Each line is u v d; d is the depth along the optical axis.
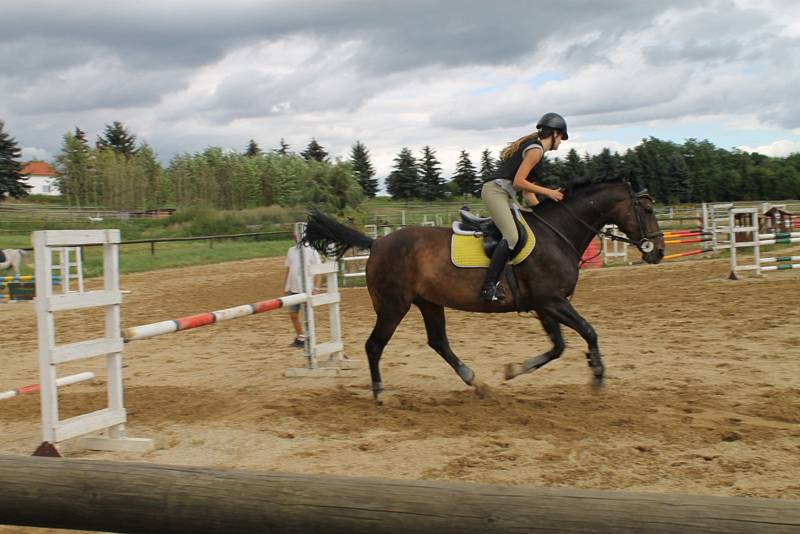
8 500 2.17
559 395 7.03
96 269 25.58
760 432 5.57
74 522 2.15
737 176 72.88
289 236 41.38
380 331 7.16
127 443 5.85
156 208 63.03
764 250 23.55
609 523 1.79
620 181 7.15
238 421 6.56
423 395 7.38
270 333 12.32
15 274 22.44
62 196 66.81
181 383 8.48
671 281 16.53
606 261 22.52
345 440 5.86
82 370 9.44
